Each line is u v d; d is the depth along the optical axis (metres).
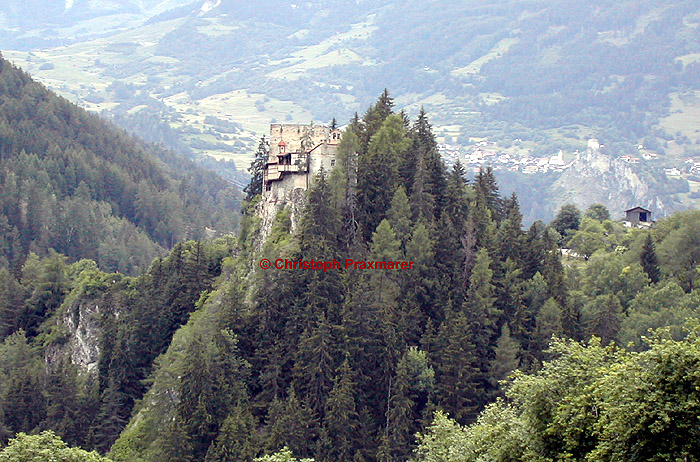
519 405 135.50
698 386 102.62
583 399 114.56
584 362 124.56
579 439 114.56
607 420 109.75
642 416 103.44
